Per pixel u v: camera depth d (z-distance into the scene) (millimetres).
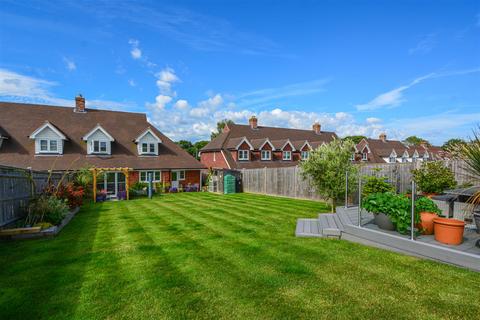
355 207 10633
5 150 20875
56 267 5656
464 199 7445
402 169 13133
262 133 37062
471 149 6148
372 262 5590
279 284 4688
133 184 22281
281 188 19953
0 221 8062
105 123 26750
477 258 4816
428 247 5566
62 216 9578
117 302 4180
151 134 26062
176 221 10516
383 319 3623
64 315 3844
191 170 26984
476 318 3609
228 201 16922
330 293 4336
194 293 4426
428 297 4141
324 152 11750
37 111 24672
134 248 6949
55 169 20938
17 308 4039
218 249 6723
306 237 7789
